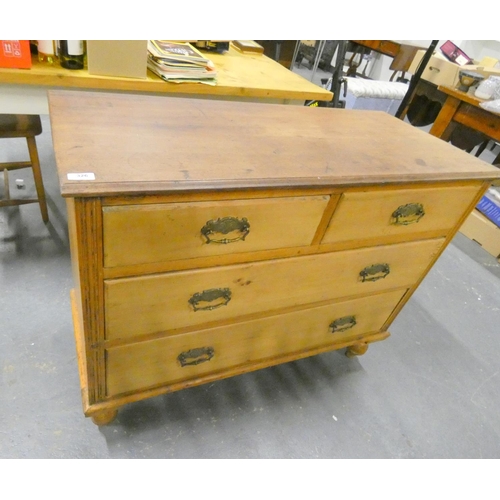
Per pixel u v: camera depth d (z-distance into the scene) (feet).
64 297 4.75
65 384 3.85
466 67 8.00
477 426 4.37
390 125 3.94
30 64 3.55
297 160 2.76
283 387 4.33
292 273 3.12
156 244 2.36
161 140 2.61
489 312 6.15
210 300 2.90
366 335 4.50
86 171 2.09
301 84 5.06
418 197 3.15
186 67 4.15
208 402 4.01
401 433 4.12
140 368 3.16
